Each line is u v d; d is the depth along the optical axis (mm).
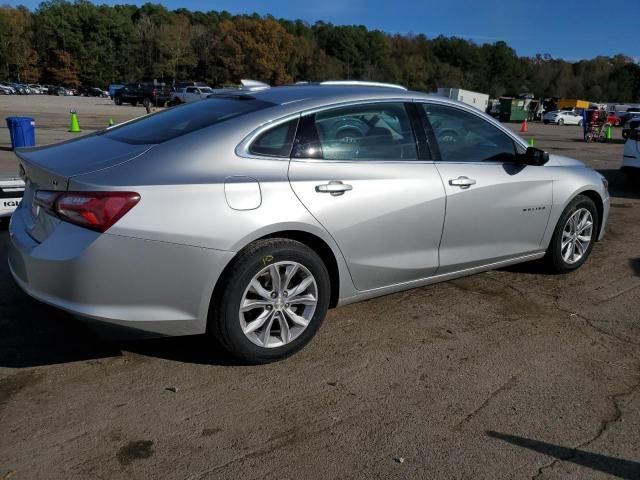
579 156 15797
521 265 5332
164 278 2953
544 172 4621
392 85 4152
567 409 3014
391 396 3078
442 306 4305
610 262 5523
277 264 3227
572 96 137500
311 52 116062
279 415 2869
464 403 3035
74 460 2477
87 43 102562
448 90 56125
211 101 3873
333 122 3568
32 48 102062
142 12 117125
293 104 3496
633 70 133500
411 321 4027
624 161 9531
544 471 2529
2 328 3643
